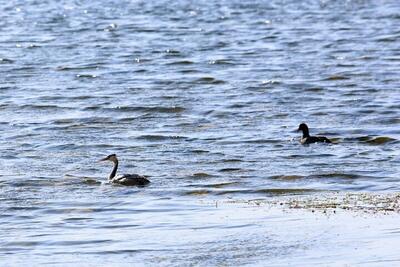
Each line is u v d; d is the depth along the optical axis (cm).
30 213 3005
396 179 3406
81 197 3191
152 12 10069
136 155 3841
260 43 7412
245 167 3612
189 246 2623
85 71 5994
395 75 5697
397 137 4147
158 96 5072
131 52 6900
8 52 6881
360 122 4462
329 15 9600
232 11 10069
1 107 4812
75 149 3953
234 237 2688
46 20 9319
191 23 8975
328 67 6034
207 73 5866
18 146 4000
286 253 2542
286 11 10044
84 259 2536
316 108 4750
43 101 4956
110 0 11538
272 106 4812
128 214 2975
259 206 3012
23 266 2486
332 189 3262
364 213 2878
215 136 4166
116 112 4691
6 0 11644
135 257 2545
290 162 3694
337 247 2573
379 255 2495
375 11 9925
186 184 3356
